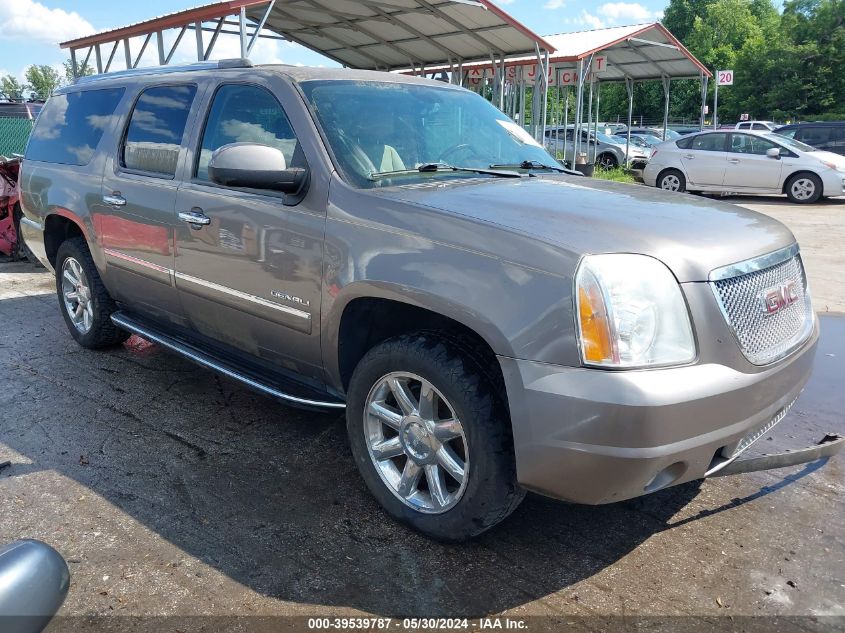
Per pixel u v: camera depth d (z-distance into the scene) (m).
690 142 17.34
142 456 3.71
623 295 2.41
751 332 2.67
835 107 50.53
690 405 2.39
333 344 3.19
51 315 6.41
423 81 4.14
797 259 3.18
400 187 3.19
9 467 3.58
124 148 4.53
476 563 2.83
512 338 2.50
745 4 71.38
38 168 5.38
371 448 3.12
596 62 18.39
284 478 3.49
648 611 2.56
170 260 4.04
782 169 16.08
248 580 2.72
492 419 2.64
